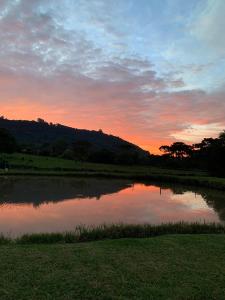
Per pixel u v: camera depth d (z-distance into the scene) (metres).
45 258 10.31
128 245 12.20
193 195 43.31
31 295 7.70
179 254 11.27
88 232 15.05
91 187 47.78
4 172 61.47
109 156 112.31
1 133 100.38
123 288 8.31
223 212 30.30
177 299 7.83
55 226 21.19
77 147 117.00
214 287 8.59
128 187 51.94
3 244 12.91
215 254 11.42
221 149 82.12
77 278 8.80
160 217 27.03
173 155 127.81
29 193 36.97
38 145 159.50
